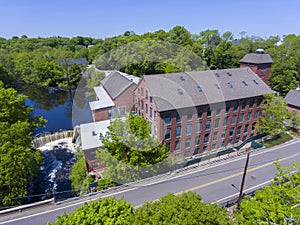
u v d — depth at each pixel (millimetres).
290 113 29219
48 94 54781
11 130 17078
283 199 10117
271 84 45594
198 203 8258
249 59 32688
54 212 14422
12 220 13734
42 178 22547
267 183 17828
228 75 23203
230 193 16484
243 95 20125
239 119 20453
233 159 20891
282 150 23484
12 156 16109
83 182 17391
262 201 10531
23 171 16469
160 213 7703
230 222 8539
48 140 30719
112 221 8297
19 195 16156
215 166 19734
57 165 25062
